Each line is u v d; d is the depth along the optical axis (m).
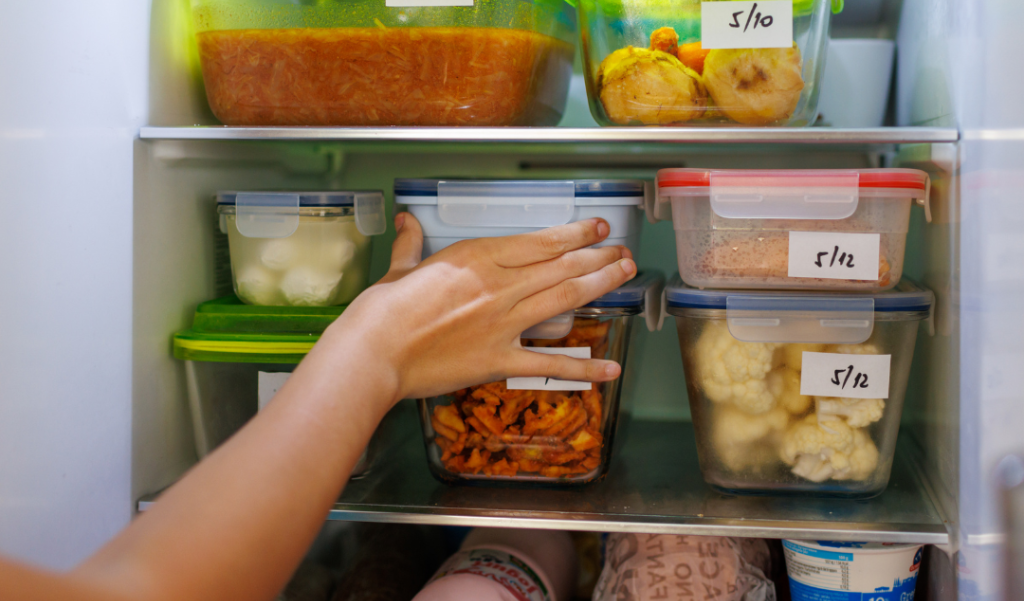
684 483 0.89
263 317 0.86
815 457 0.80
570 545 1.04
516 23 0.78
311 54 0.80
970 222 0.70
